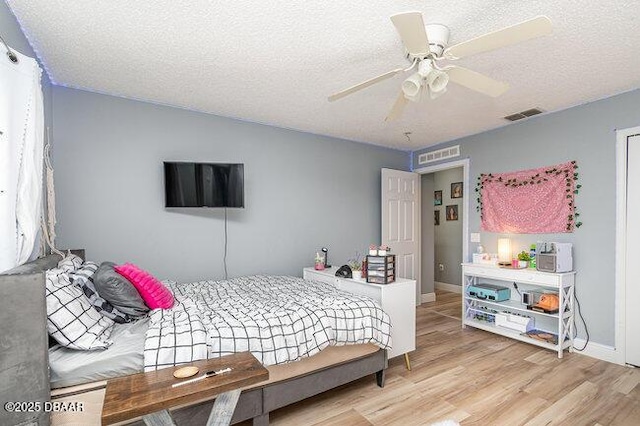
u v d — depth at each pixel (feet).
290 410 6.73
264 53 6.97
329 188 13.62
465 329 12.10
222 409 4.25
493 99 9.53
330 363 6.83
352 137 13.85
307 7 5.43
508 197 11.82
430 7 5.41
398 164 15.99
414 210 15.80
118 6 5.42
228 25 5.96
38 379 3.78
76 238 8.79
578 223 9.87
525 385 7.75
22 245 5.24
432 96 5.99
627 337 8.85
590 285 9.60
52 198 7.80
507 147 11.94
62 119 8.62
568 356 9.53
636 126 8.75
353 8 5.45
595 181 9.53
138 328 5.70
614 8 5.40
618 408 6.77
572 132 10.06
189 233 10.41
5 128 4.83
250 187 11.62
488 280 12.80
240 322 6.00
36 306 3.78
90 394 4.45
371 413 6.62
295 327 6.28
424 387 7.67
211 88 8.84
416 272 15.76
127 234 9.45
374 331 7.17
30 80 5.31
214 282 9.93
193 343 5.13
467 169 13.46
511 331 10.79
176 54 7.03
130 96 9.42
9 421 3.58
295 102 9.84
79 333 4.71
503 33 4.63
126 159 9.46
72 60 7.29
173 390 3.75
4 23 5.24
